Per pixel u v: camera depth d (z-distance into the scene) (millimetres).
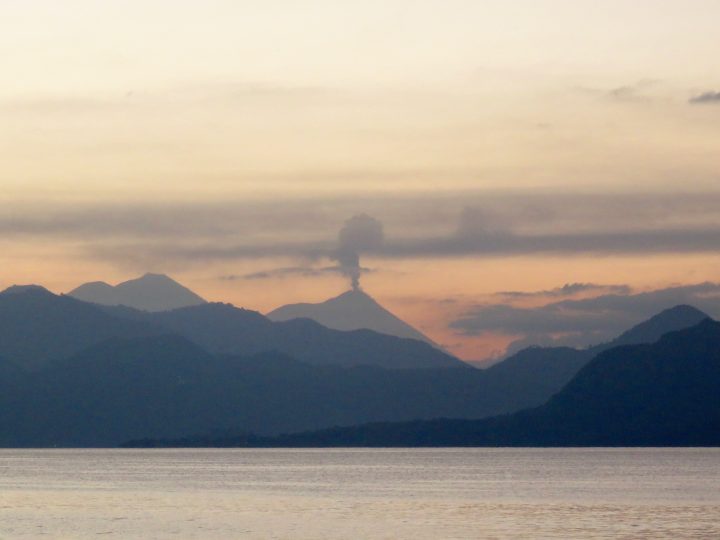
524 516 138875
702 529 122375
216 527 127812
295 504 161750
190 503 165375
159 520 137250
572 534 118312
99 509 155000
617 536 116375
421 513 144500
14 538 118250
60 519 139625
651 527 124562
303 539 116000
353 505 159000
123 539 116750
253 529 125562
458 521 133250
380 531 122562
